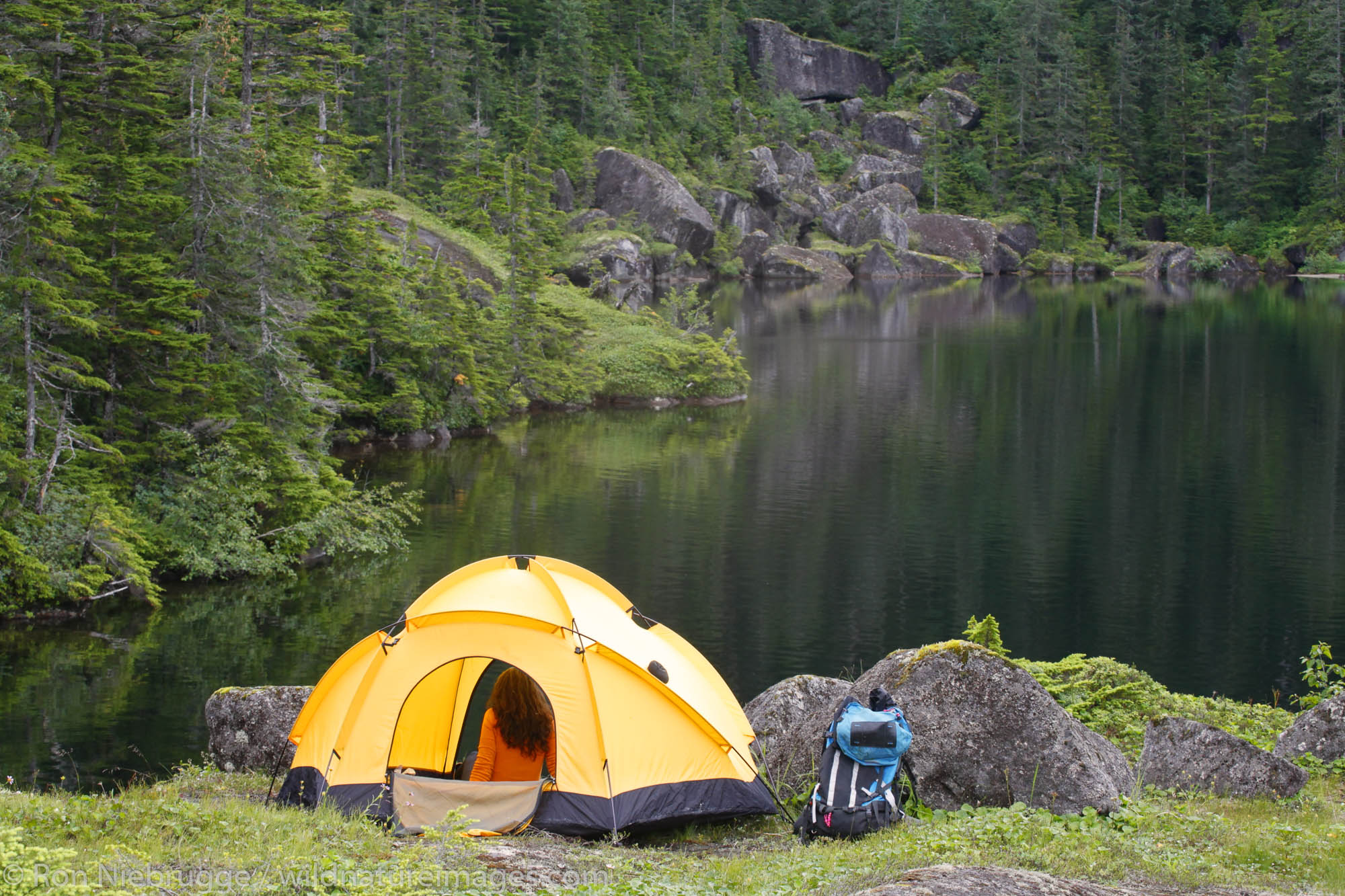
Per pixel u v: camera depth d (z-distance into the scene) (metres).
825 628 20.16
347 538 24.98
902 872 5.82
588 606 8.48
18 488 20.41
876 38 141.00
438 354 40.34
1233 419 41.91
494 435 41.12
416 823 7.48
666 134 109.56
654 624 9.27
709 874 6.41
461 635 8.12
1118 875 6.33
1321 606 21.67
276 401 26.47
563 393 46.69
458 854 6.23
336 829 6.84
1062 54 125.00
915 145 127.94
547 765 7.91
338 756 7.92
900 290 99.38
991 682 8.15
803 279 107.69
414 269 42.31
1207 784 9.02
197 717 15.20
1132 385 49.72
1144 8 136.88
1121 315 77.94
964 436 39.59
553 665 7.98
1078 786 7.86
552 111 101.62
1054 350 61.19
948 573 23.73
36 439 21.34
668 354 48.66
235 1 32.41
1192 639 19.89
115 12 24.84
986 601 21.95
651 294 85.12
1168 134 125.69
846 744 7.30
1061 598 22.16
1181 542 26.20
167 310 22.22
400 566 24.00
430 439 39.41
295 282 27.50
